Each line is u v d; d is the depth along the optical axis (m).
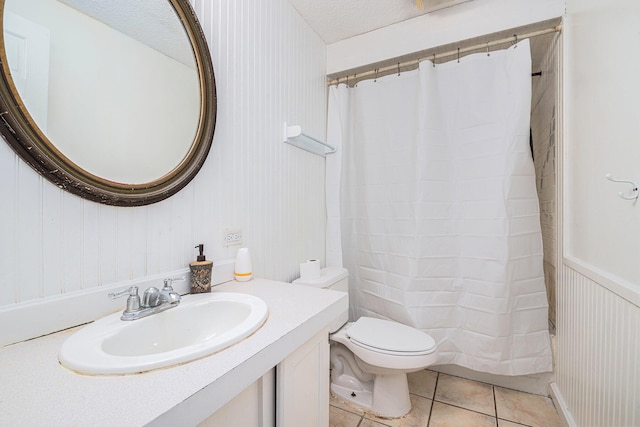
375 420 1.47
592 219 1.16
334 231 2.02
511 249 1.57
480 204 1.66
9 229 0.65
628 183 0.90
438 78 1.79
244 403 0.71
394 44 1.90
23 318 0.66
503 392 1.68
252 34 1.38
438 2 1.71
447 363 1.71
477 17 1.68
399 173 1.87
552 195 1.94
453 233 1.74
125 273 0.87
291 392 0.83
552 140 1.90
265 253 1.46
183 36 1.03
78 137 0.76
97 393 0.48
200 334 0.90
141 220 0.92
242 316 0.90
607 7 1.04
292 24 1.71
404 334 1.50
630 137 0.89
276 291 1.08
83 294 0.77
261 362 0.64
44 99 0.70
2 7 0.63
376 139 1.96
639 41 0.84
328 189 2.06
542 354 1.57
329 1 1.68
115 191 0.83
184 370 0.55
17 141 0.65
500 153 1.61
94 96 0.80
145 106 0.92
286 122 1.63
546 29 1.57
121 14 0.86
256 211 1.40
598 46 1.11
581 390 1.24
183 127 1.03
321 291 1.08
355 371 1.66
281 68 1.60
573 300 1.35
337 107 2.06
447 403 1.59
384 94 1.94
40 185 0.70
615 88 0.98
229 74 1.25
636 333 0.85
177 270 1.02
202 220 1.12
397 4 1.71
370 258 1.96
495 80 1.64
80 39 0.77
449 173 1.75
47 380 0.52
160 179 0.95
